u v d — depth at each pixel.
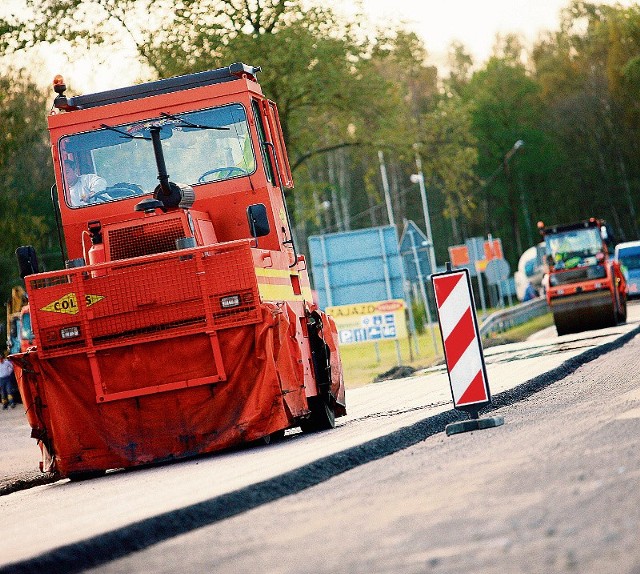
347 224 153.25
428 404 24.09
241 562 9.58
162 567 9.96
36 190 74.88
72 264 21.36
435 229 171.88
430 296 100.06
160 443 19.62
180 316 19.72
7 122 63.38
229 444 19.42
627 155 160.75
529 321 78.06
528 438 15.57
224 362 19.61
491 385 25.50
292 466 14.79
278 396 19.42
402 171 170.75
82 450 19.80
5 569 10.02
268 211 22.45
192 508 12.33
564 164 165.38
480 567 8.13
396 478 13.45
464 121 63.66
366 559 8.93
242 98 22.75
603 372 27.16
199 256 19.73
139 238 20.83
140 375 19.77
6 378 59.34
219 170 22.61
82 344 19.86
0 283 75.75
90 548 10.87
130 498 14.77
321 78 57.16
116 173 22.80
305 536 10.35
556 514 9.64
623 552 8.04
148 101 22.86
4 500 19.16
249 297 19.62
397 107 61.62
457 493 11.51
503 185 164.75
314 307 24.09
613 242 55.41
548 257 54.06
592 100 163.62
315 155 64.50
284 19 56.88
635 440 13.59
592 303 52.78
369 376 47.94
